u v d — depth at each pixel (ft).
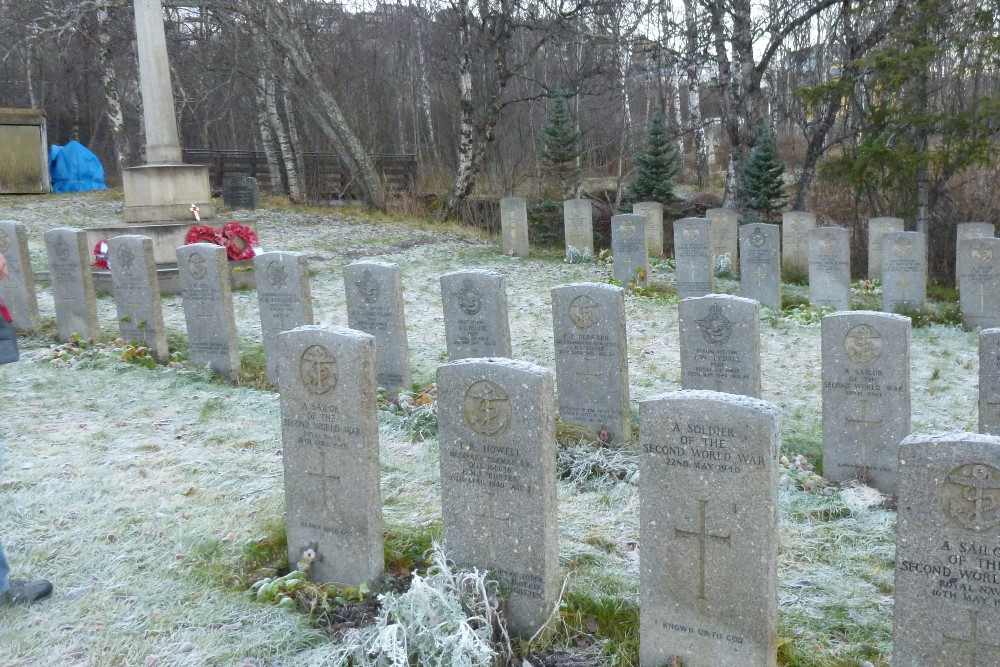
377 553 16.67
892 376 22.25
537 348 38.14
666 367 34.53
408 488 21.42
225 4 77.87
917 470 11.77
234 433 25.41
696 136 112.37
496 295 29.66
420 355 36.37
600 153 119.14
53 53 106.52
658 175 89.71
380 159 101.14
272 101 89.71
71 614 15.08
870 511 20.75
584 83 104.58
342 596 16.21
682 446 13.35
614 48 94.12
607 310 25.79
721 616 13.46
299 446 16.84
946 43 69.00
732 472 13.01
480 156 88.22
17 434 24.70
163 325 34.24
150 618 15.10
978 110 65.67
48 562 17.04
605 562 17.63
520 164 108.88
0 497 19.94
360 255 64.80
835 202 90.17
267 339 32.12
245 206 85.05
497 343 29.99
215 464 22.75
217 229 48.96
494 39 83.92
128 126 129.70
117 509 19.65
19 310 37.14
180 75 95.04
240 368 32.94
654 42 78.48
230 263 49.47
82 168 94.73
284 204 88.79
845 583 16.99
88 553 17.42
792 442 26.00
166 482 21.44
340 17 112.98
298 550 17.20
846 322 22.56
